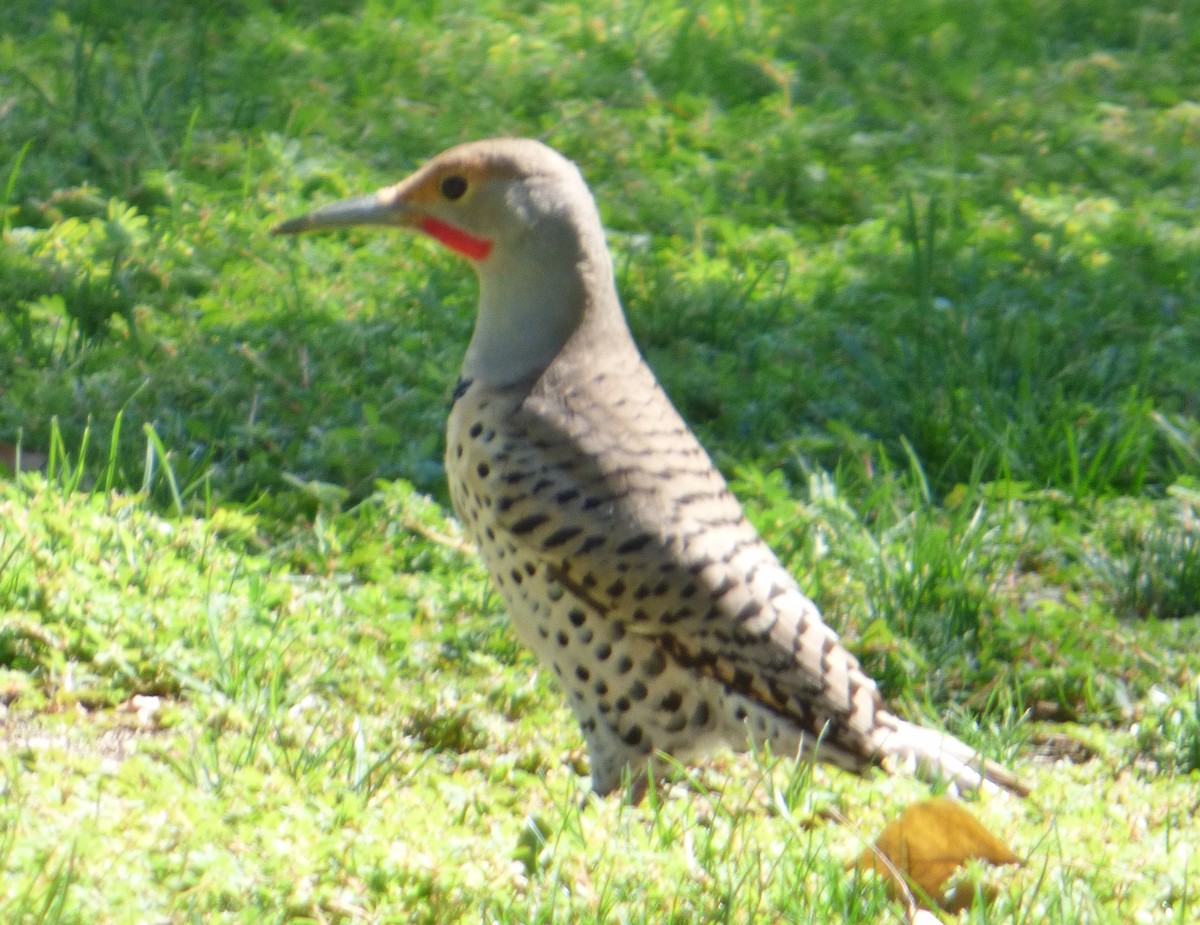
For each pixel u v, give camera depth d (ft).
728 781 26.40
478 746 28.50
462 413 28.09
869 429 43.04
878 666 32.81
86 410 37.45
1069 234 54.29
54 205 47.93
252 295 44.57
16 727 27.14
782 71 64.64
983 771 26.78
